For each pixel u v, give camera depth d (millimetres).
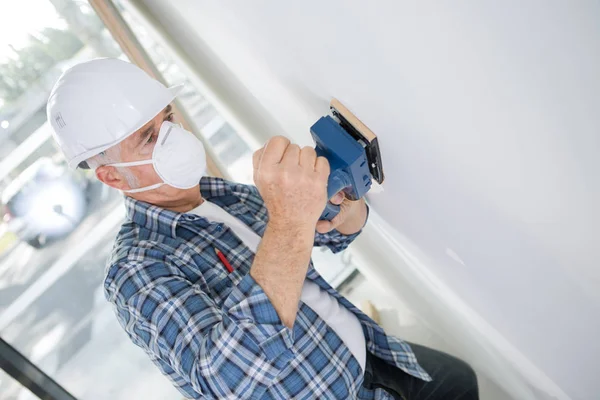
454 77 428
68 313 2201
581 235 433
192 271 938
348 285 2461
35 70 1995
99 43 2043
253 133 1822
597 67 303
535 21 321
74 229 2146
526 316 709
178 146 958
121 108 920
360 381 1011
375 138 723
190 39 1455
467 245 703
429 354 1445
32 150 2039
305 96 881
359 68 576
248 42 947
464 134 476
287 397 913
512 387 1220
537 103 365
